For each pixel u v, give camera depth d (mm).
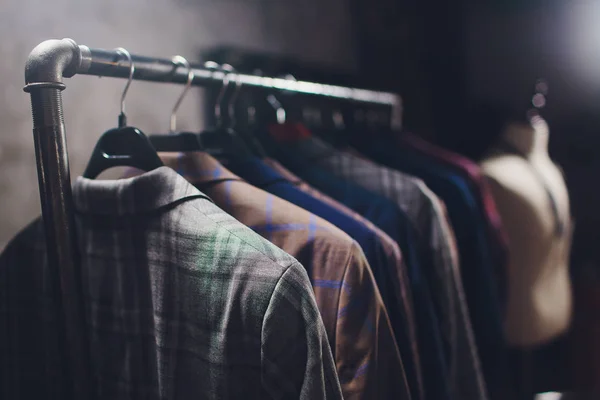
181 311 521
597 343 1633
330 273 589
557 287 1325
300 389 473
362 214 785
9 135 862
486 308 974
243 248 486
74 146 938
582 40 1821
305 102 1275
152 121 1048
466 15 1765
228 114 857
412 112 1672
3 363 660
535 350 1740
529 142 1303
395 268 672
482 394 833
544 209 1255
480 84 1800
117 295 573
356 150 1108
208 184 619
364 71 1515
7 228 869
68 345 526
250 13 1210
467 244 982
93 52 541
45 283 633
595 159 1838
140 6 1012
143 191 538
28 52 874
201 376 508
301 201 688
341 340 580
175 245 521
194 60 1101
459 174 1088
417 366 692
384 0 1576
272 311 464
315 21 1366
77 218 605
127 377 571
